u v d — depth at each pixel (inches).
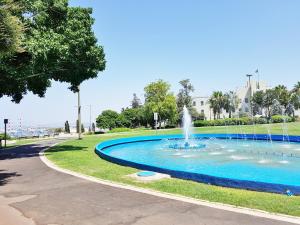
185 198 368.2
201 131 1921.8
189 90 3619.6
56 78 1018.7
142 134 1871.3
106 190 418.6
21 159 792.3
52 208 344.8
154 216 306.8
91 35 967.6
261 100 3560.5
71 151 944.3
